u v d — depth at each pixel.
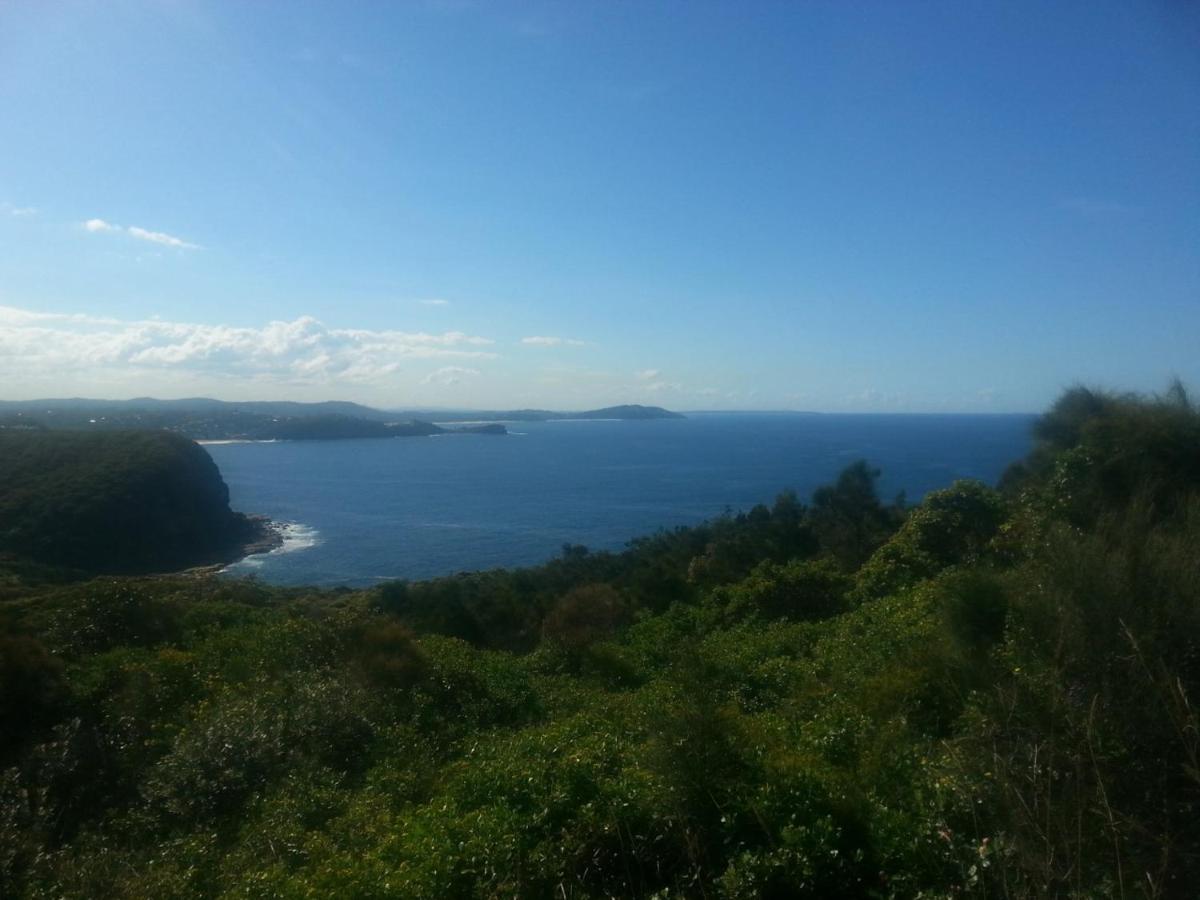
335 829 6.14
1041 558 7.07
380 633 11.43
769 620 16.00
